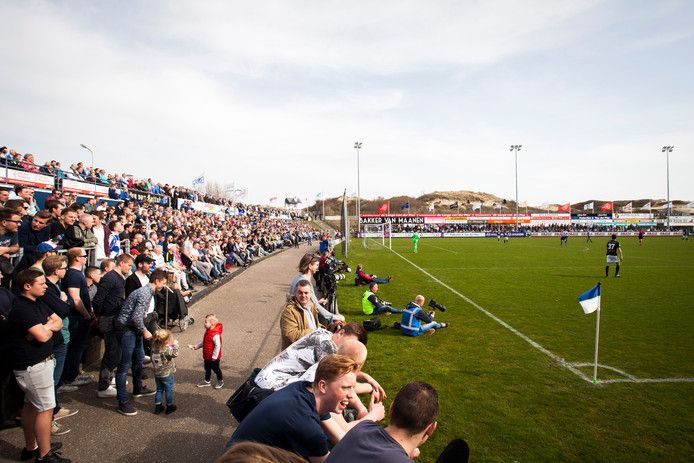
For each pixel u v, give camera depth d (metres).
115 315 6.38
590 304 7.43
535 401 6.55
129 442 5.06
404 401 2.29
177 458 4.74
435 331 10.63
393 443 2.14
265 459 1.36
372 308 12.70
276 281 18.83
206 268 16.88
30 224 7.37
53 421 5.42
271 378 3.48
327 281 11.77
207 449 4.95
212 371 7.55
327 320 5.93
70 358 6.51
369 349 9.14
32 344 4.32
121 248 12.32
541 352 8.98
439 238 69.44
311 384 2.80
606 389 7.04
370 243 54.16
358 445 2.12
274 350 8.83
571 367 8.07
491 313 12.69
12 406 5.01
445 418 5.95
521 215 82.38
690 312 12.83
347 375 2.68
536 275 21.53
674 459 5.03
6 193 7.84
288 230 52.06
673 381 7.41
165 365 5.77
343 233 34.53
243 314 12.16
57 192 12.89
